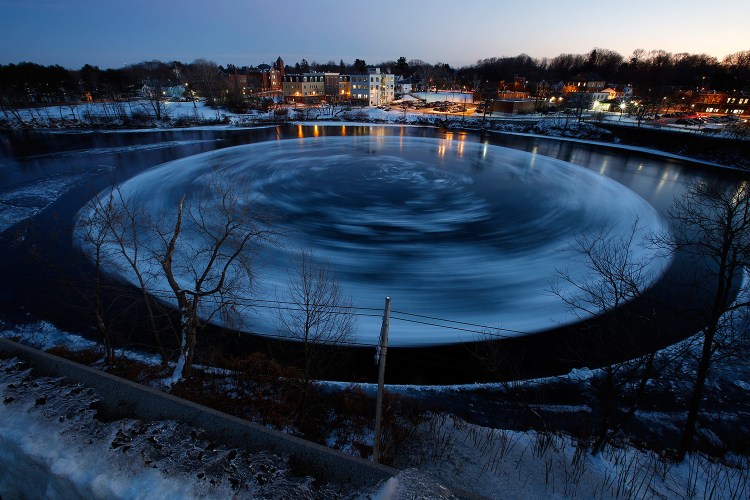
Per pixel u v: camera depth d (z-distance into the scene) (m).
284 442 4.46
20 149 66.94
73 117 95.56
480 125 96.00
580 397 17.20
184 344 16.20
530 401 16.98
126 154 63.81
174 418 4.82
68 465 4.14
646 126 86.31
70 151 65.62
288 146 72.69
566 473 12.30
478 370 19.11
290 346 20.20
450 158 64.81
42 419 4.64
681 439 15.06
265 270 27.47
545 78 187.12
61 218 35.38
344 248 31.89
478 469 12.31
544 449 13.68
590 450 13.83
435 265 29.47
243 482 4.11
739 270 27.22
